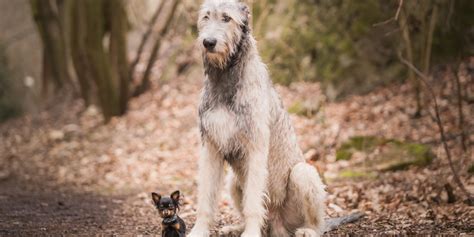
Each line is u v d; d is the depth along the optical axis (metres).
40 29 19.19
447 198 7.47
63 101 18.70
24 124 17.88
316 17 15.77
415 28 13.95
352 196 8.10
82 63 16.80
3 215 7.62
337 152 10.67
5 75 22.27
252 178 5.44
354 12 15.33
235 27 5.38
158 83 17.06
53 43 19.09
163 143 13.16
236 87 5.41
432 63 13.97
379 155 10.18
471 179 8.32
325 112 13.50
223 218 7.34
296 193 5.84
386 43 14.73
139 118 15.23
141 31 19.09
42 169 12.37
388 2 14.88
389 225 6.44
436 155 9.93
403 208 7.29
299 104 13.48
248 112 5.39
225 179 6.20
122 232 6.58
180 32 18.11
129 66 16.98
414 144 10.18
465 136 10.32
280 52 15.59
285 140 5.82
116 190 10.01
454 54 13.91
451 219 6.55
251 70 5.47
